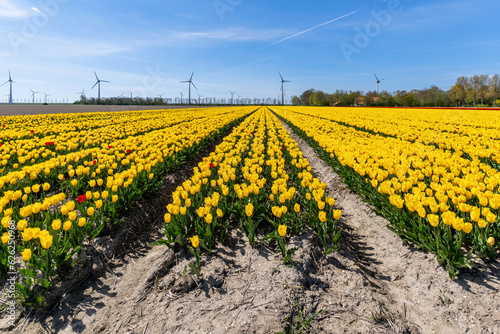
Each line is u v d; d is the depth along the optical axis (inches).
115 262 159.3
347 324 112.2
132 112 1386.6
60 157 266.1
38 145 359.9
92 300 130.0
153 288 135.0
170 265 151.6
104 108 1985.7
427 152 331.9
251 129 668.1
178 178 313.3
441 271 138.7
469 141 407.5
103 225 165.0
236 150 357.1
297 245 159.8
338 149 334.3
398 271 150.7
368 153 323.0
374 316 115.8
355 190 263.9
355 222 219.8
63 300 128.0
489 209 146.6
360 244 186.7
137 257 168.1
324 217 157.2
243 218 179.5
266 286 128.7
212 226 168.7
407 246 166.4
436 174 217.8
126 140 421.7
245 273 141.0
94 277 145.3
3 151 311.0
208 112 1576.0
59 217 164.2
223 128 719.1
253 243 164.1
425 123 773.3
